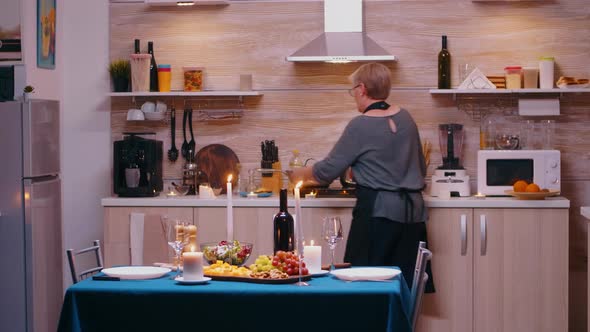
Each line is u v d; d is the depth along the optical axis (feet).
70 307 9.96
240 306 10.05
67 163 18.33
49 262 16.33
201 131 18.11
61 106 18.28
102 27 18.21
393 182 14.32
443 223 15.81
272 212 16.24
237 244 11.75
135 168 16.79
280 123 17.98
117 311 10.15
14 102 15.46
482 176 16.39
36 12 17.21
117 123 18.22
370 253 14.28
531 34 17.54
